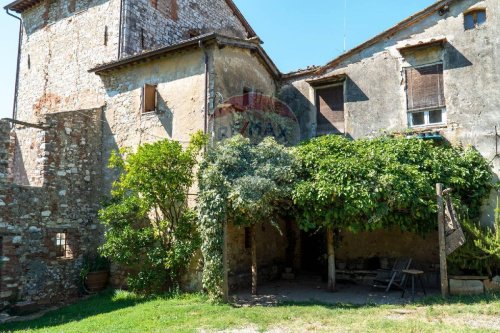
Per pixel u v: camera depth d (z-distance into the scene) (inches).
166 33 611.2
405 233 446.3
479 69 415.2
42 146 438.9
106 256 422.6
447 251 344.8
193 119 425.7
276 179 368.2
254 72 486.9
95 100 559.5
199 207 373.1
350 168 353.7
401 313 302.4
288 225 541.6
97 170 491.2
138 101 475.5
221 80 428.1
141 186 393.1
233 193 350.6
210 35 410.3
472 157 395.9
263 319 292.5
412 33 450.3
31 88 670.5
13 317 373.1
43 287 418.0
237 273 424.5
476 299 327.9
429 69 438.6
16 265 396.5
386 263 449.4
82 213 467.5
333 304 343.6
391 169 359.9
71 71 607.2
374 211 347.3
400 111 446.9
